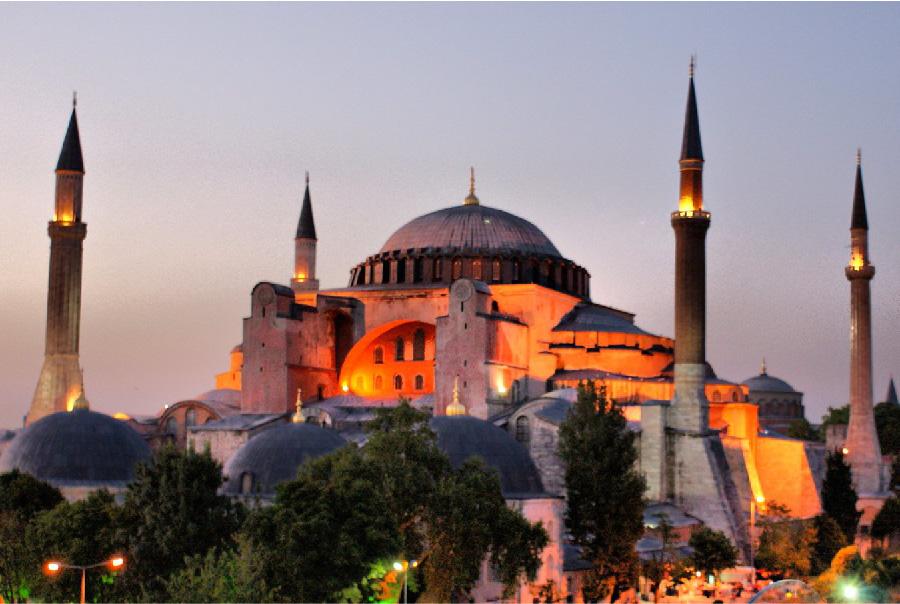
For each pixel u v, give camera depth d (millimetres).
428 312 139750
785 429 199250
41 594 80688
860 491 148000
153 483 83625
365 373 143875
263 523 77062
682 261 128250
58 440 105375
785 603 89312
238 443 132625
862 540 141250
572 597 102688
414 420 89875
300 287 153000
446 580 83938
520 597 96062
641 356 141375
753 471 134625
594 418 102688
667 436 126500
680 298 128125
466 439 103000
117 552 80625
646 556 110375
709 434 126188
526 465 103625
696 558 110375
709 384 138875
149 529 81312
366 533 78750
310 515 77500
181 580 70500
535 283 142125
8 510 91438
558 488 121188
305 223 154375
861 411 150500
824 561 120625
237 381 163750
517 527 86375
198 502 82625
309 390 139125
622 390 133125
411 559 85125
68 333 134125
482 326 130125
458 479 88000
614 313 152875
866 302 151875
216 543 81938
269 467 99875
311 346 140250
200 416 143750
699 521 123500
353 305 143000
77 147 137750
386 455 86750
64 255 134750
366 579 78562
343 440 104750
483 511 85188
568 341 140000
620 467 101312
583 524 100625
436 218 149000
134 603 76438
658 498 125375
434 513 84188
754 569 116500
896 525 136750
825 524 122625
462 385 130375
